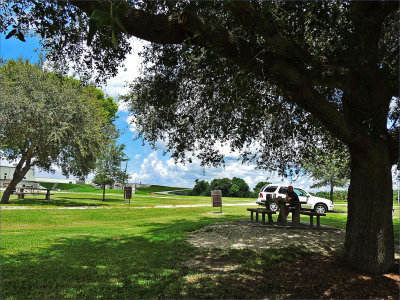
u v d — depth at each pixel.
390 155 5.78
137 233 10.56
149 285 4.84
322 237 9.25
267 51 4.75
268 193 20.08
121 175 30.78
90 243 8.38
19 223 13.29
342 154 9.80
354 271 5.54
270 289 4.71
